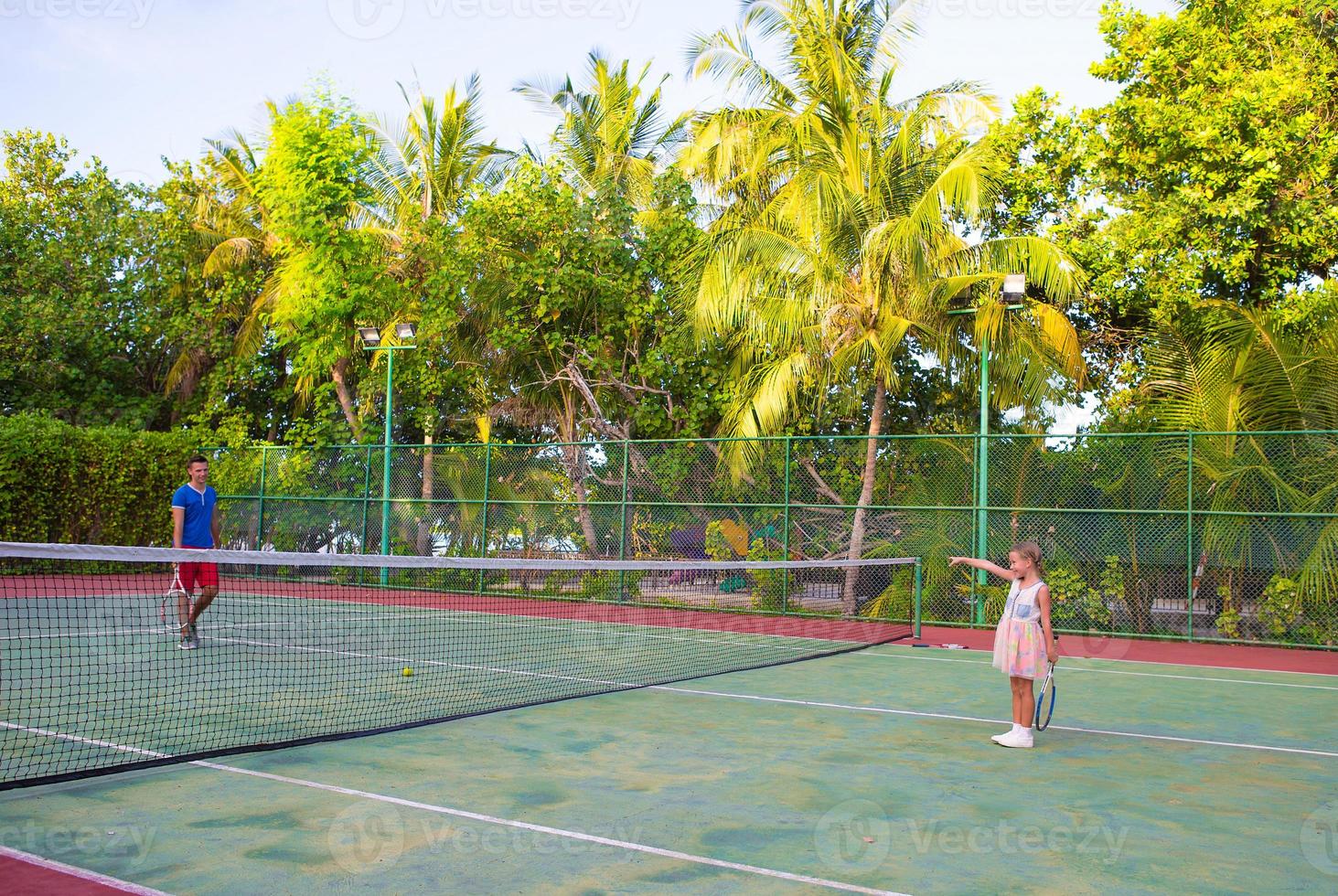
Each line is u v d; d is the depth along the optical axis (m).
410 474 17.83
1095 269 15.81
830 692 8.47
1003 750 6.32
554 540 16.33
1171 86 16.17
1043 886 3.85
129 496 19.52
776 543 14.90
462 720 6.92
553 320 18.14
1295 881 3.95
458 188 23.52
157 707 7.03
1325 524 11.84
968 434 13.91
